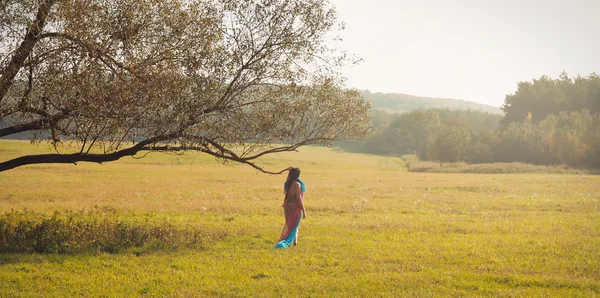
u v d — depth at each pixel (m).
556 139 88.12
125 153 11.69
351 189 34.75
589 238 14.12
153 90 10.77
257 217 18.62
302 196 12.53
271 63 12.05
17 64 10.05
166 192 29.17
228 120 12.05
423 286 8.63
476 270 9.99
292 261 10.54
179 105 11.35
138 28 11.03
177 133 11.52
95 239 11.89
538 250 12.13
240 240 13.34
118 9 11.00
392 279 9.09
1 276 8.88
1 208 20.30
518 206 23.72
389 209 22.20
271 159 90.44
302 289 8.39
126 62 10.67
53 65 10.17
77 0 10.47
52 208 20.42
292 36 12.10
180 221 16.95
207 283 8.71
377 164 99.69
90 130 11.00
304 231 15.06
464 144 96.50
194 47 11.61
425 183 42.50
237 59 11.76
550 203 24.89
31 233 11.82
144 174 46.53
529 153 93.38
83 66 10.30
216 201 24.08
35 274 9.10
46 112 10.53
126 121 10.94
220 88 11.98
